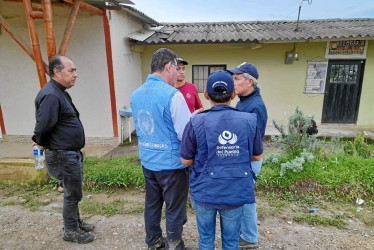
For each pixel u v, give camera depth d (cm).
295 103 802
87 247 251
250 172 181
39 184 380
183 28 897
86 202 337
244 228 241
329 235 271
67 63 228
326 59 759
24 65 627
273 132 719
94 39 587
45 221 296
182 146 183
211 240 197
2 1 582
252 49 770
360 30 724
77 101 626
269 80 793
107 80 605
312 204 330
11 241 260
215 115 174
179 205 218
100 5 551
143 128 212
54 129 231
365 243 257
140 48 766
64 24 585
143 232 277
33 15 393
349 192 344
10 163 388
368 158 411
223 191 174
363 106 784
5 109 656
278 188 359
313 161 388
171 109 196
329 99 791
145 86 210
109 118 628
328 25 863
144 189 371
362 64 760
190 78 812
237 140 171
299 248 250
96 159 471
